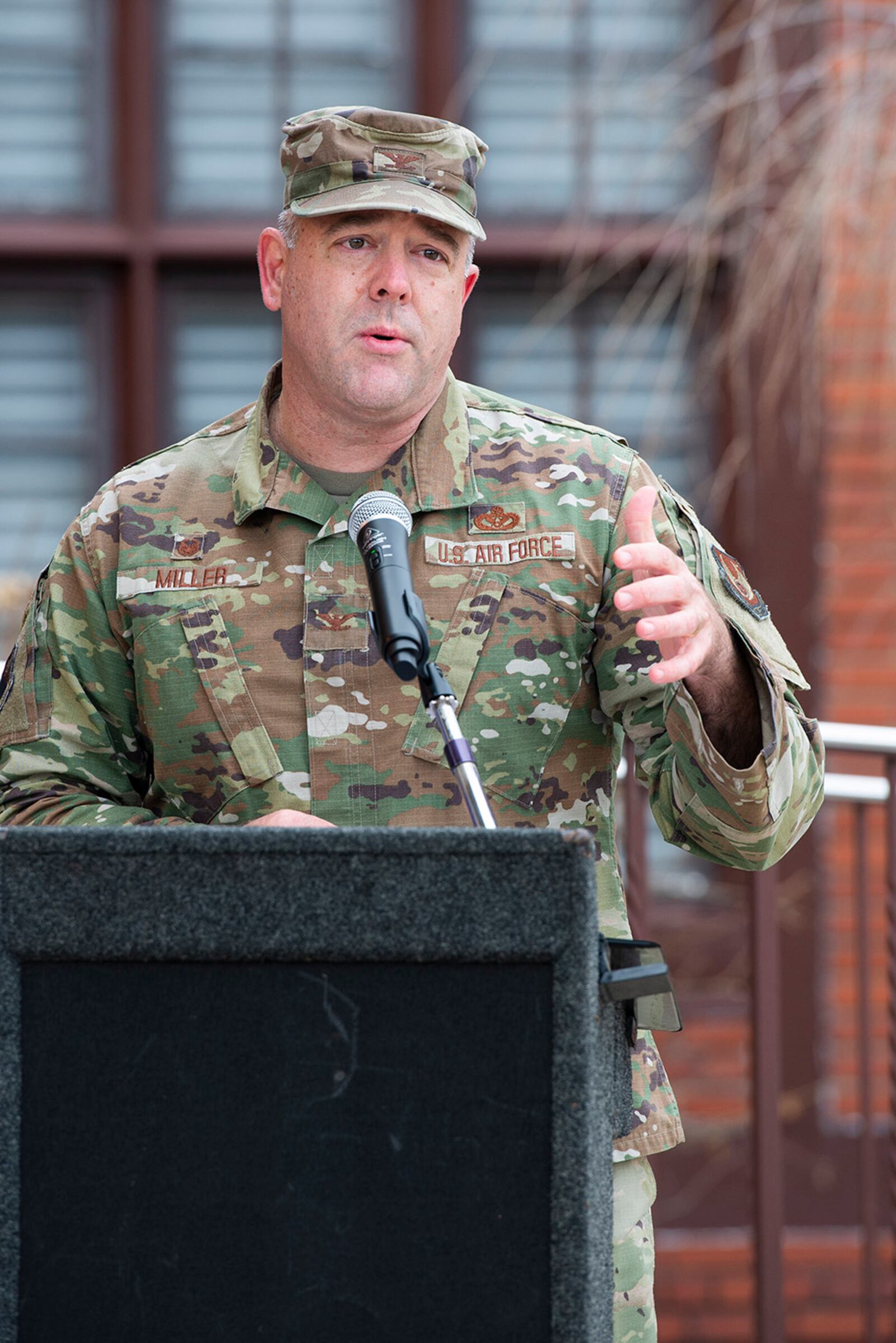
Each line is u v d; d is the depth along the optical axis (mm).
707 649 5117
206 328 17109
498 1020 4277
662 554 5137
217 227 16922
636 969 4543
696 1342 16000
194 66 17031
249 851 4297
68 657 6562
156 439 16875
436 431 6488
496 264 16938
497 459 6488
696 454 16844
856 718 16203
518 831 4246
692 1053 16125
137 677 6430
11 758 6582
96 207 16906
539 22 16984
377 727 6195
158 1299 4336
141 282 16719
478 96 17016
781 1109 15906
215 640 6340
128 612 6465
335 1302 4297
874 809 16047
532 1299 4250
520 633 6215
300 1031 4332
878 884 16016
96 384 17016
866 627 16188
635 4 16766
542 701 6207
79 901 4363
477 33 17078
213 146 17047
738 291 15781
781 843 5734
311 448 6426
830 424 16078
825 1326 15969
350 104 17141
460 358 17109
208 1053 4352
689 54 16391
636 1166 6043
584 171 16781
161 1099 4363
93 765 6613
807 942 16031
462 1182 4277
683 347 16844
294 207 6160
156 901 4340
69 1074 4387
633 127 16734
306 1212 4312
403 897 4270
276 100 17094
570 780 6297
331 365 6102
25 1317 4359
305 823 5180
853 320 15695
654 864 16688
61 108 16859
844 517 16172
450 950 4258
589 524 6320
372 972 4316
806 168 14633
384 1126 4301
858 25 15523
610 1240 4730
